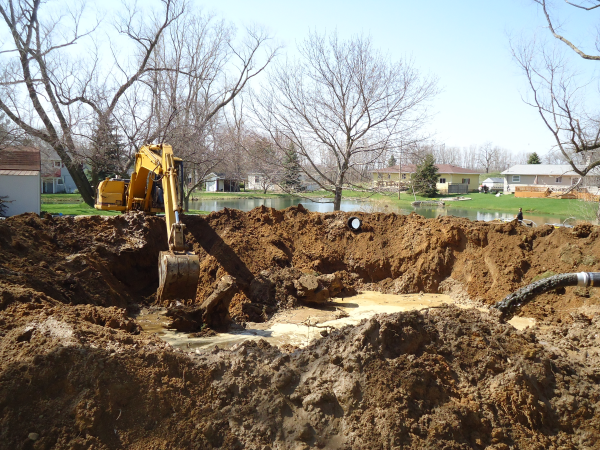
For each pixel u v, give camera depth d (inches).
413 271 528.4
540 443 207.9
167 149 437.7
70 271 394.0
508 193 2389.3
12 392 192.1
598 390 231.0
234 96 1274.6
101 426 188.7
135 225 498.6
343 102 828.0
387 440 192.5
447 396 215.0
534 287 310.5
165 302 436.8
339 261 552.7
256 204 1536.7
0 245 375.9
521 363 230.1
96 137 1002.7
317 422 201.0
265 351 240.4
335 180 955.3
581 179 792.3
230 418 201.5
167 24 1125.1
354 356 215.6
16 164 1144.8
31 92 985.5
